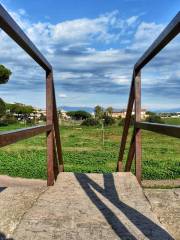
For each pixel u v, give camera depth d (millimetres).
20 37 2779
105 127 38750
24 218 3219
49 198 3918
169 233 2908
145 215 3359
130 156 5430
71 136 28828
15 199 3771
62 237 2818
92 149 19688
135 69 4801
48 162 4688
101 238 2803
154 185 8422
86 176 5168
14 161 13547
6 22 2316
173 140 25781
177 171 11297
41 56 3924
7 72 49438
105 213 3428
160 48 3279
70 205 3689
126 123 5617
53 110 5031
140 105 4820
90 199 3957
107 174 5293
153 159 15289
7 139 2498
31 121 47062
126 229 2992
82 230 2969
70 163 13641
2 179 9758
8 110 58062
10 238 2785
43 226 3045
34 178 10000
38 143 22688
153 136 28938
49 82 4719
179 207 3623
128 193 4230
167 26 2762
